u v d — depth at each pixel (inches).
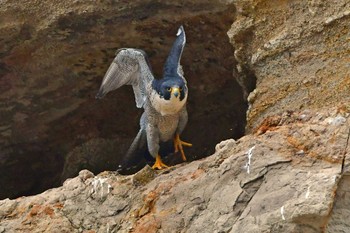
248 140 499.8
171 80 535.2
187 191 498.9
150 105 546.0
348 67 512.7
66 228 513.0
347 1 525.0
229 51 596.7
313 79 518.9
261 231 455.2
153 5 577.0
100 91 560.4
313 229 449.4
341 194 460.1
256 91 533.3
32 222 520.1
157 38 602.9
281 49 534.0
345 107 495.8
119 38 600.1
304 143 481.4
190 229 481.4
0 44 598.9
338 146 472.4
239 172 484.4
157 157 553.6
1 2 590.6
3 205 532.1
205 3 569.3
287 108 517.7
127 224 504.4
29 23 590.9
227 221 471.2
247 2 548.4
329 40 524.7
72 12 582.6
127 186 522.9
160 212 499.5
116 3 577.9
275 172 474.6
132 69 554.3
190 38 597.9
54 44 600.1
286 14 540.4
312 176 462.3
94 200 522.9
